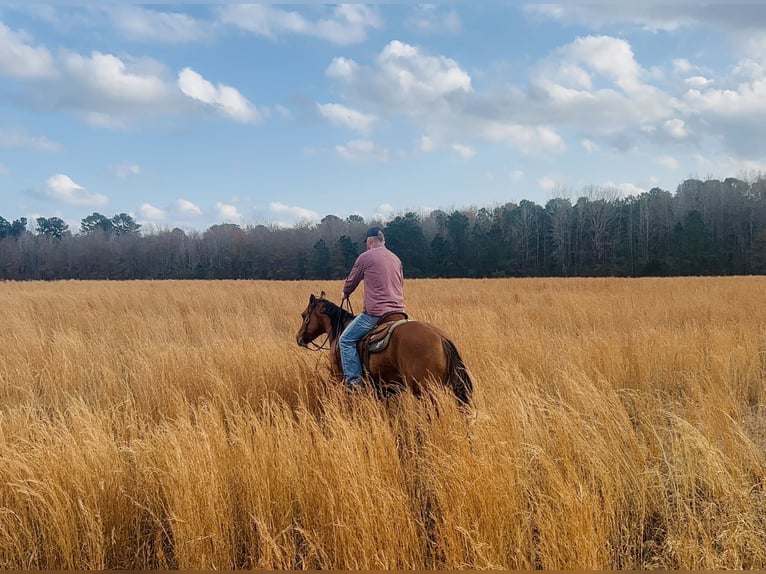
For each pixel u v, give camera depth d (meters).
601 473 3.43
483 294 18.05
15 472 3.27
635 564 2.95
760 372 6.74
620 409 4.59
